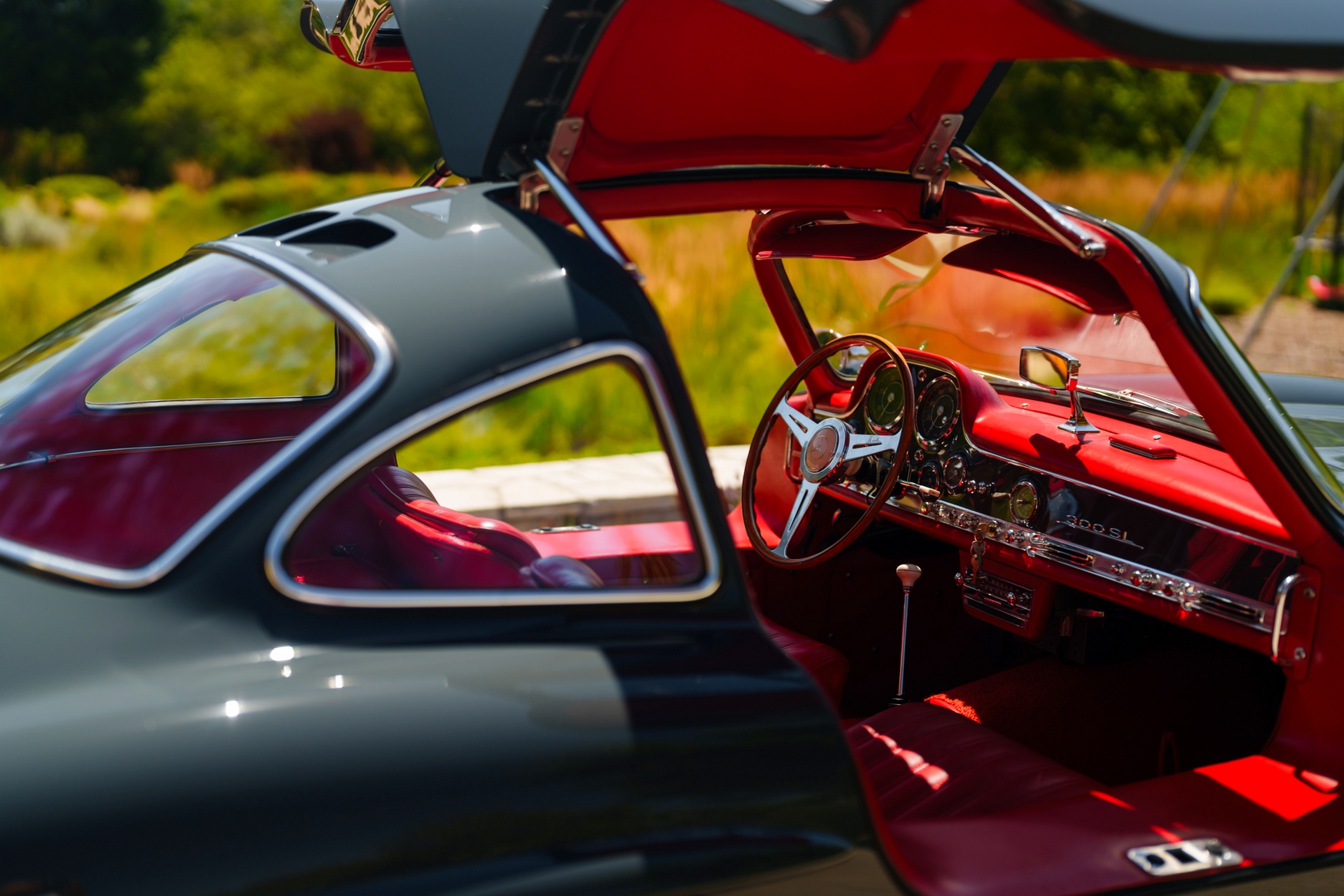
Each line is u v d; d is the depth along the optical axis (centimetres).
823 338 313
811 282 305
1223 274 1382
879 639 306
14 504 170
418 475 177
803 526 299
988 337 268
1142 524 225
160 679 120
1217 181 1520
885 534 303
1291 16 125
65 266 998
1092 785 197
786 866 129
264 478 131
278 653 124
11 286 910
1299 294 1348
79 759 112
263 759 115
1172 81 1705
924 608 309
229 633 124
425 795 117
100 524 163
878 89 201
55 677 119
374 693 122
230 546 128
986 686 275
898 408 283
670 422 143
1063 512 242
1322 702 180
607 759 125
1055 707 264
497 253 148
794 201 209
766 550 290
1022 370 267
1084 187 1539
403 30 184
